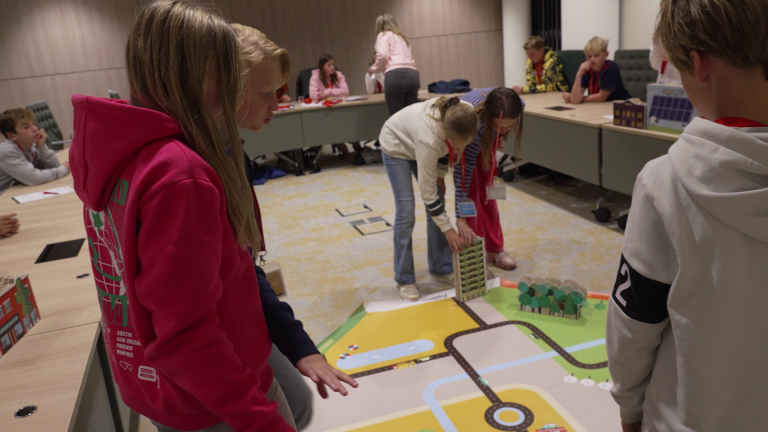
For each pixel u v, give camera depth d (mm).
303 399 1945
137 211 756
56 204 2941
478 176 3004
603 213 3711
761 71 687
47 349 1361
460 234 2742
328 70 6555
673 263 767
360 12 7945
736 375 759
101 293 920
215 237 782
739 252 702
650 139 3201
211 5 858
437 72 8414
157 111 783
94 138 799
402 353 2391
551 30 7758
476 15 8352
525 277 2637
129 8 7121
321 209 4648
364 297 2986
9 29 6773
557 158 4109
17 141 3650
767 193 659
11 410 1110
